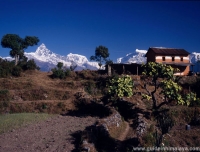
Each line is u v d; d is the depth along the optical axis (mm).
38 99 40781
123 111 31000
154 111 27297
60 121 30422
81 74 54781
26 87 45562
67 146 20406
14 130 25906
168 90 26688
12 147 20625
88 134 20828
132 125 25375
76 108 37250
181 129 23156
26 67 60688
